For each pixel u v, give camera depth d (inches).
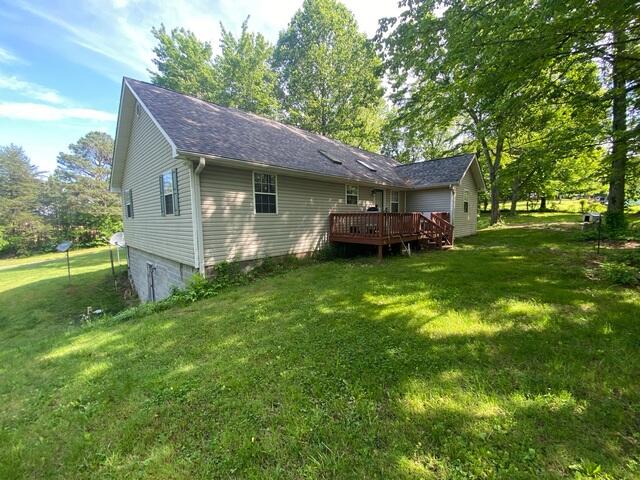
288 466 74.1
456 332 139.9
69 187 1192.8
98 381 127.7
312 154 405.7
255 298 222.5
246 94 978.1
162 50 966.4
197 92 973.2
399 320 158.7
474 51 192.4
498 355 117.3
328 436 82.3
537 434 77.0
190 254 286.8
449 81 231.3
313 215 380.8
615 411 83.7
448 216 516.1
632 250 303.9
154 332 176.9
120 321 221.6
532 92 240.8
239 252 303.6
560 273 236.5
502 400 90.8
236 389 107.9
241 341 150.3
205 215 276.4
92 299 444.8
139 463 79.9
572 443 73.7
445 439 77.5
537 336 130.6
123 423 97.1
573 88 269.3
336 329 153.3
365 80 824.3
